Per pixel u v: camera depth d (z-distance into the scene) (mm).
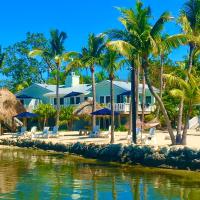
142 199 18406
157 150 28375
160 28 30734
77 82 74062
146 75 31922
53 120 63156
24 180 22547
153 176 24078
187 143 32969
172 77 31188
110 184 21578
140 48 31297
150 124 39250
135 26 31250
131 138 35406
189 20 32719
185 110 51719
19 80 92250
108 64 37469
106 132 43875
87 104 54781
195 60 54281
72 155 34969
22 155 35156
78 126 61188
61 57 57406
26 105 68688
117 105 56875
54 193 19344
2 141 45875
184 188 20625
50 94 69250
